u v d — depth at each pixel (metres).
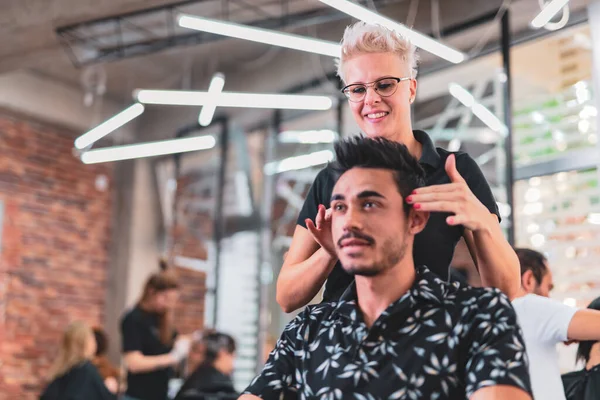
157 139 7.57
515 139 5.01
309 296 1.52
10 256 6.68
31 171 6.93
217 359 4.16
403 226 1.23
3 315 6.55
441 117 5.38
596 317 2.08
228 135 6.99
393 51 1.60
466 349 1.19
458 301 1.22
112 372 5.16
